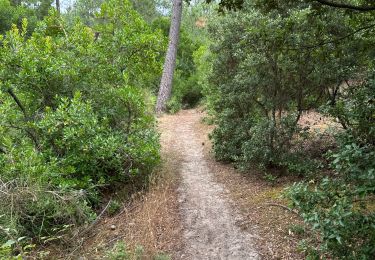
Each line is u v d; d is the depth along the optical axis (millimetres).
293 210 4617
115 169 5652
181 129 11273
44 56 5422
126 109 5965
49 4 18453
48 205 4289
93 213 4703
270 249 3920
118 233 4461
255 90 6105
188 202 5316
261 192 5559
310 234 4070
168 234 4363
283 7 5863
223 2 4598
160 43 6340
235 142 7098
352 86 5016
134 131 5949
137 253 3799
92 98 5844
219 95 7820
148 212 4836
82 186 4941
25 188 4223
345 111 3727
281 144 5941
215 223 4625
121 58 6199
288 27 5094
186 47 21469
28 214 4340
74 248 4129
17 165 4383
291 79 5828
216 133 7543
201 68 13711
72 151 5184
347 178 2873
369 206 3699
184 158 7844
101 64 5941
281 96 6004
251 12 6402
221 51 7500
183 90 18688
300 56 5457
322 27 5184
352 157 2730
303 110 6277
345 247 2746
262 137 5965
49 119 4934
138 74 6711
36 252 3965
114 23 6562
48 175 4613
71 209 4348
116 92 5668
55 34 6480
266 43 5453
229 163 7383
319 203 2863
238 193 5641
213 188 5934
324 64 5316
